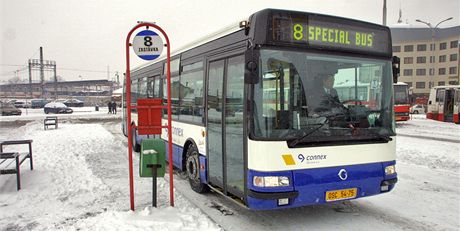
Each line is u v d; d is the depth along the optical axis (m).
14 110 42.00
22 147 13.91
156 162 5.88
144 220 5.32
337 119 5.04
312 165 4.83
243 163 5.11
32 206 6.24
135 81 13.38
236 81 5.42
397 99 24.17
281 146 4.70
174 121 8.43
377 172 5.29
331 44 5.18
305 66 4.98
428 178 8.48
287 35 4.90
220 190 6.02
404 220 5.61
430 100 29.23
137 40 5.80
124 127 17.33
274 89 4.80
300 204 4.81
